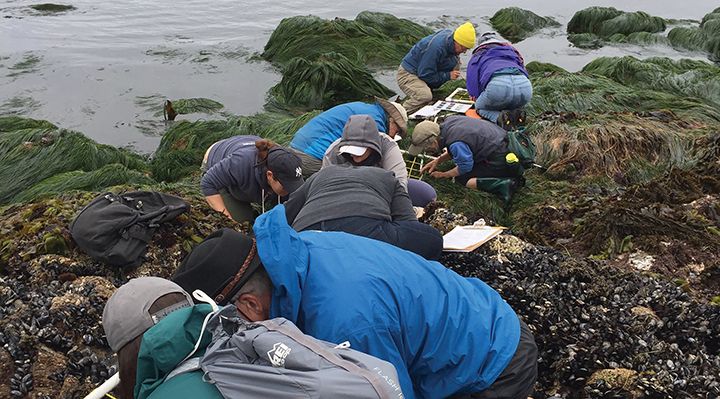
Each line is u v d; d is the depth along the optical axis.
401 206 3.96
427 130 7.52
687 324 4.27
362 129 5.19
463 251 4.76
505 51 8.80
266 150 5.54
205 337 2.23
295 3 17.61
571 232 6.85
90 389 3.58
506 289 4.48
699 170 7.95
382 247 2.85
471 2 18.20
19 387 3.61
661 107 10.53
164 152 9.44
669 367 3.88
